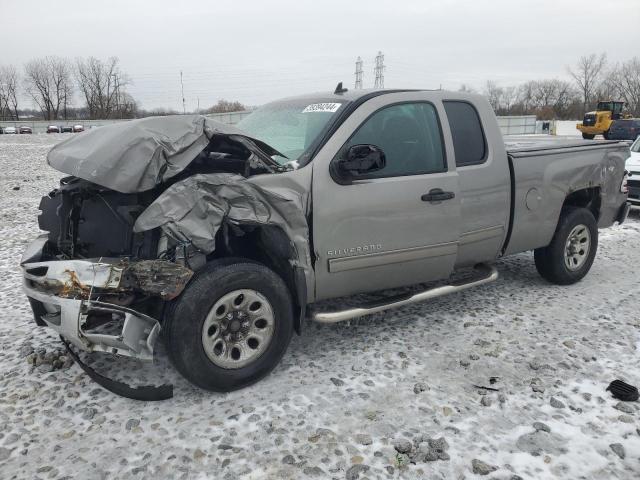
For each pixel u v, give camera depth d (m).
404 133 4.13
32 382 3.58
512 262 6.54
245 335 3.45
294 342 4.20
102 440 2.97
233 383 3.38
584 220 5.52
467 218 4.44
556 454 2.87
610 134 34.69
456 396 3.42
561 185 5.21
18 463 2.79
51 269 3.11
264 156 3.55
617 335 4.35
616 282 5.77
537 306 5.00
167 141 3.24
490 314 4.78
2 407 3.29
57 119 100.38
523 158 4.88
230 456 2.83
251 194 3.30
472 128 4.58
